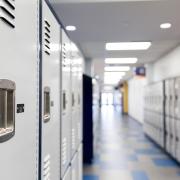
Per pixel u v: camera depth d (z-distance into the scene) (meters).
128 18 3.68
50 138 1.67
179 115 5.23
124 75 15.35
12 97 1.05
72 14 3.48
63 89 2.15
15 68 1.08
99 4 3.10
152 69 9.48
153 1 2.99
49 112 1.64
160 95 7.02
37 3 1.40
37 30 1.40
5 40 0.98
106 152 6.81
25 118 1.20
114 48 6.58
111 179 4.57
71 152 2.62
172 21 3.83
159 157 6.27
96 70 12.29
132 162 5.78
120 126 13.16
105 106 37.31
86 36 4.83
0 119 1.00
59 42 2.01
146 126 9.51
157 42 5.90
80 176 3.44
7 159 0.99
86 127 5.69
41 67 1.45
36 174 1.37
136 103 15.75
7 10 0.99
